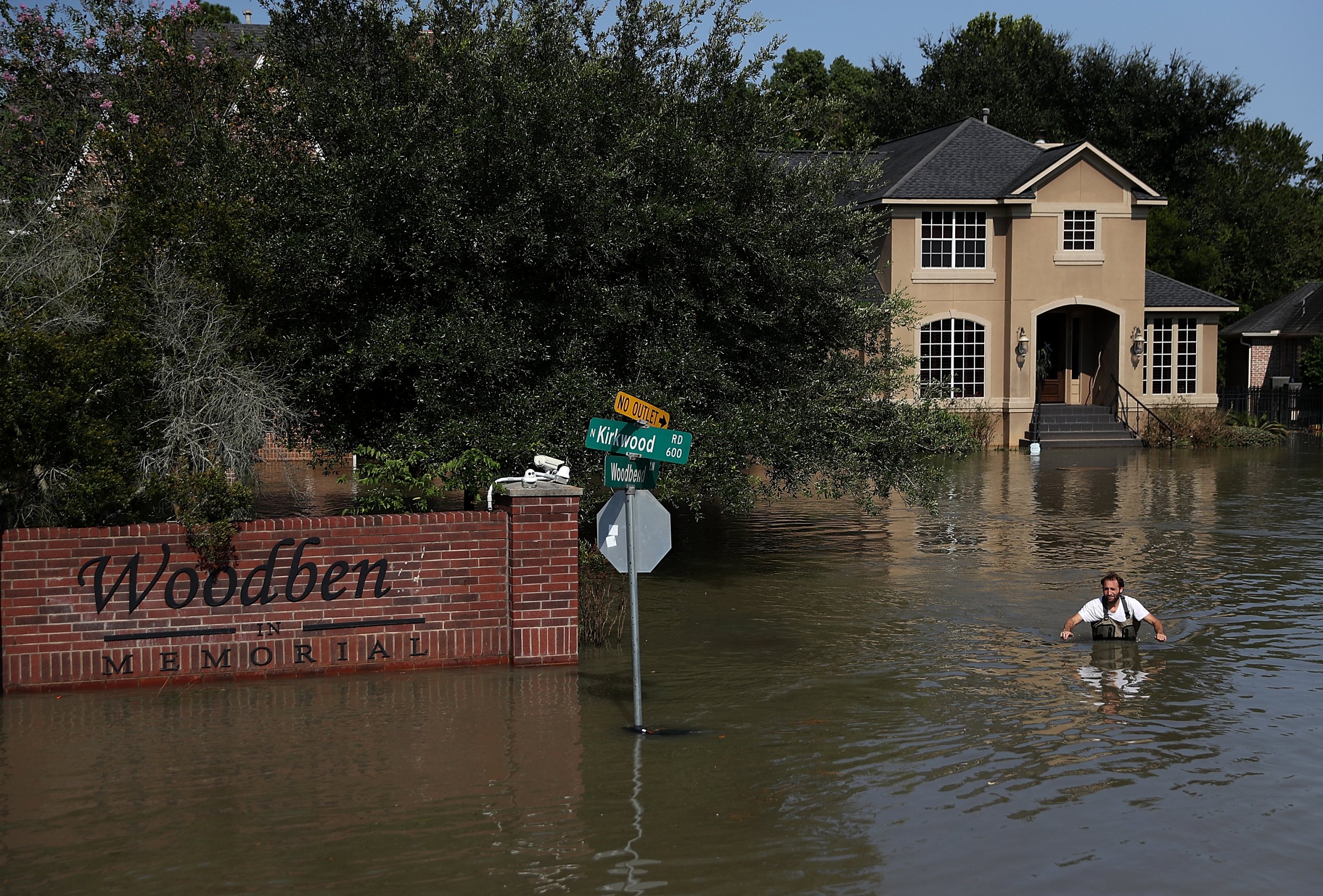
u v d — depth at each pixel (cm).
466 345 1168
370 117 1213
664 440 867
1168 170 4862
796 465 1368
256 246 1151
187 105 1583
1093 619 1135
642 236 1219
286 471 1536
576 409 1227
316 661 998
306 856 636
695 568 1523
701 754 805
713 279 1291
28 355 934
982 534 1803
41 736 836
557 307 1283
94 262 1098
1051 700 935
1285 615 1243
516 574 1027
